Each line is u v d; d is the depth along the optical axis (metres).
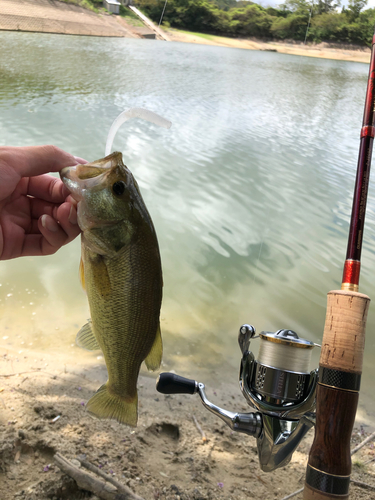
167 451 0.64
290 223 1.86
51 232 0.38
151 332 0.36
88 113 3.20
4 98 3.35
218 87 5.31
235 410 0.78
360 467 0.67
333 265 1.56
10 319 1.02
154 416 0.71
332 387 0.31
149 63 6.32
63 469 0.53
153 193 1.97
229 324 1.16
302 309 1.29
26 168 0.39
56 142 2.45
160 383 0.39
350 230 0.36
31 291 1.16
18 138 2.42
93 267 0.33
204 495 0.56
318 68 8.25
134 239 0.34
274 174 2.46
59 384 0.74
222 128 3.42
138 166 2.28
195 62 7.12
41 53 5.89
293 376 0.36
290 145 3.17
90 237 0.33
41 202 0.45
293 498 0.58
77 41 7.45
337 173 2.63
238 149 2.87
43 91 3.80
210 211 1.87
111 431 0.64
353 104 5.40
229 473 0.62
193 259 1.50
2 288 1.16
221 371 0.94
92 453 0.59
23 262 1.32
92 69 5.29
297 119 4.20
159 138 2.84
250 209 1.94
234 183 2.22
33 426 0.61
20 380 0.73
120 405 0.36
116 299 0.34
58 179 0.44
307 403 0.36
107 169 0.33
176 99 4.30
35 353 0.86
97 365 0.83
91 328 0.38
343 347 0.31
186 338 1.06
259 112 4.29
